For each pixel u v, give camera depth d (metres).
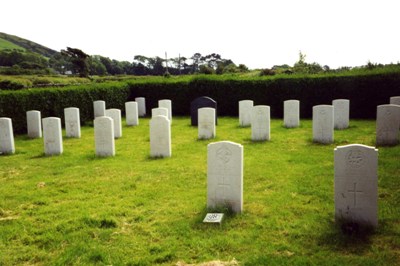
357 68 22.75
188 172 9.67
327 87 20.94
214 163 6.82
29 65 75.56
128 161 11.20
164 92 25.25
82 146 14.13
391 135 11.73
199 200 7.54
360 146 5.75
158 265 5.10
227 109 23.73
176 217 6.71
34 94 18.19
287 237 5.71
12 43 129.62
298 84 21.59
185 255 5.33
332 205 6.92
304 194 7.63
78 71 65.25
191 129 17.62
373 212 5.74
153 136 11.59
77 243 5.79
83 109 21.02
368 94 19.91
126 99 25.47
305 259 4.96
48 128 12.45
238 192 6.72
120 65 101.50
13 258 5.45
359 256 4.98
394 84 19.38
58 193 8.38
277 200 7.33
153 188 8.45
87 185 8.87
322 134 12.88
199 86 24.27
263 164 10.12
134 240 5.85
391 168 8.84
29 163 11.51
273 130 16.14
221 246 5.50
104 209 7.20
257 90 22.75
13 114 17.25
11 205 7.71
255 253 5.25
